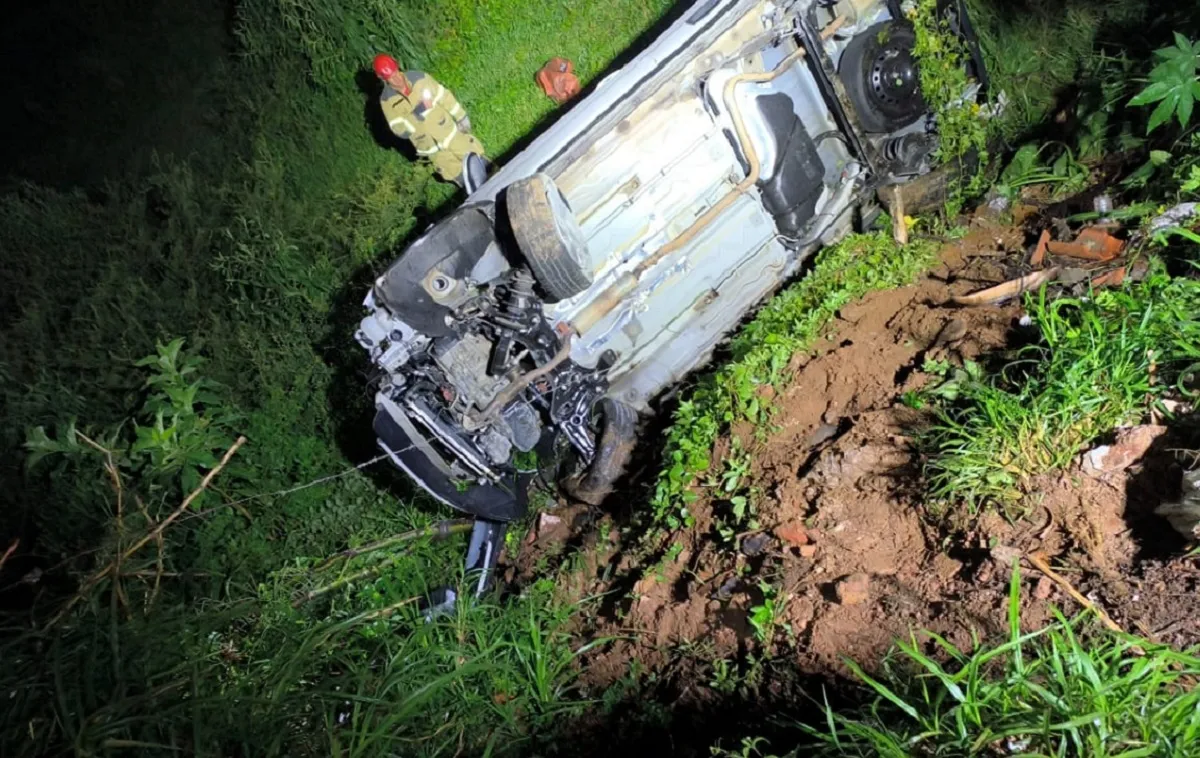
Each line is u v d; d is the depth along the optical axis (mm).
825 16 4469
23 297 6805
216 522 5254
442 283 3844
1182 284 3223
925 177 4832
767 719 3064
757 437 4094
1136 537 2666
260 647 3990
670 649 3762
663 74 4020
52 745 3135
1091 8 5738
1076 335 3172
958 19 4859
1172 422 2793
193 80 8250
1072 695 2199
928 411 3566
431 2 7512
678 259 4410
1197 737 2025
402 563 5020
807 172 4410
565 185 4020
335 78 7652
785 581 3369
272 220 6773
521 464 4738
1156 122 3781
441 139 6629
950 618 2818
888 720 2602
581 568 4605
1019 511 2912
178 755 3133
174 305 6438
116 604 3553
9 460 5512
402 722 3602
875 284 4547
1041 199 4902
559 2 7281
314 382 6074
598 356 4438
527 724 3924
